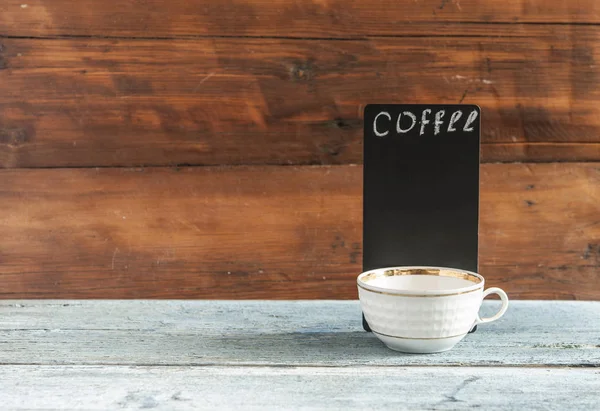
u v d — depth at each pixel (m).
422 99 1.02
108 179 1.04
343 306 0.97
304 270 1.04
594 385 0.66
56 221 1.04
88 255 1.05
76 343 0.79
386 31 1.01
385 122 0.82
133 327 0.85
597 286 1.04
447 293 0.68
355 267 1.04
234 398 0.63
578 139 1.02
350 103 1.02
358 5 1.01
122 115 1.03
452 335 0.71
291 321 0.88
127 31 1.01
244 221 1.04
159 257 1.05
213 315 0.91
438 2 1.01
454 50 1.01
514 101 1.02
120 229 1.04
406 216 0.82
